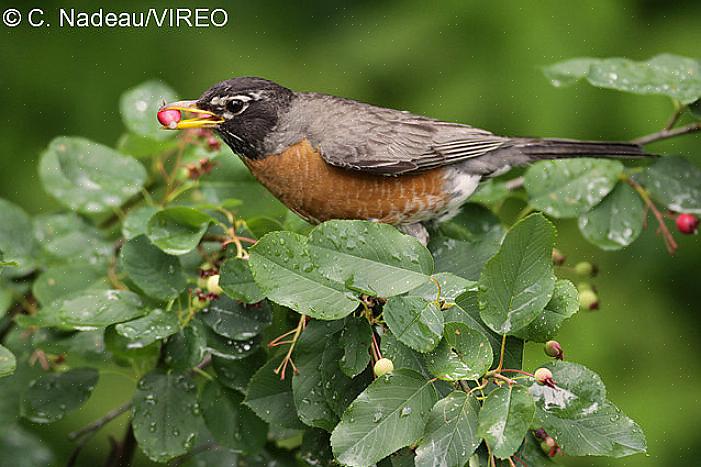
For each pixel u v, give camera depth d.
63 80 10.33
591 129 10.05
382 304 5.40
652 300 9.67
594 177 7.27
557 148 7.89
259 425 6.16
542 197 7.32
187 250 5.91
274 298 4.85
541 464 4.98
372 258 4.96
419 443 4.65
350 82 10.50
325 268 4.93
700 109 7.21
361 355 5.10
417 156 7.50
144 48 10.48
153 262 6.05
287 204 7.70
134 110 7.46
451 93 10.28
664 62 7.25
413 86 10.42
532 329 4.94
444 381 4.93
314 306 4.84
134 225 6.71
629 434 4.78
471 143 7.71
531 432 5.04
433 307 4.86
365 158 7.40
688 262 9.59
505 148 7.90
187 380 6.09
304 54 10.62
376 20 10.73
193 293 6.03
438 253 6.05
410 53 10.47
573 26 10.30
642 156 7.57
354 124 7.52
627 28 10.21
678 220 7.42
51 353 6.84
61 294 6.95
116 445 7.40
